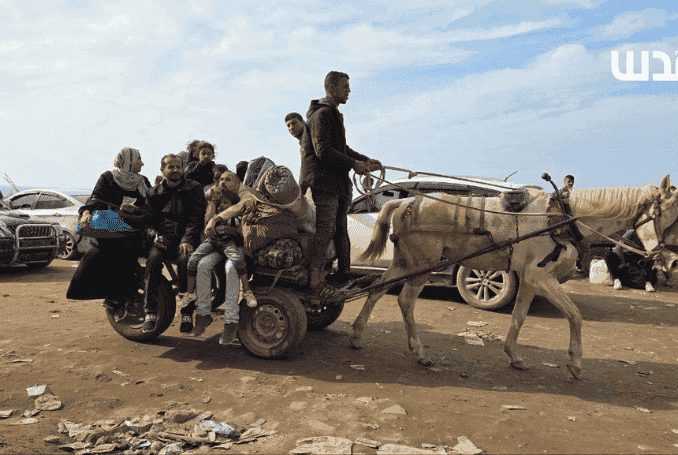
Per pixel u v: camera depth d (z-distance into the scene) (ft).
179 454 10.67
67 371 15.31
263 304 16.98
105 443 11.07
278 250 16.65
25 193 45.27
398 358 18.02
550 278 16.39
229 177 16.90
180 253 17.17
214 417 12.46
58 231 38.14
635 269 35.94
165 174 17.37
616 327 24.73
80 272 17.78
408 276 17.06
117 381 14.60
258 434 11.50
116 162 17.72
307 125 17.22
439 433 11.76
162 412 12.59
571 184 37.99
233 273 16.53
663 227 16.44
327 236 17.38
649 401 14.70
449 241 17.34
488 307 26.55
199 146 22.66
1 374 14.88
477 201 17.08
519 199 16.48
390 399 13.74
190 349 17.99
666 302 31.68
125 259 18.15
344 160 16.53
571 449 11.18
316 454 10.56
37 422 11.89
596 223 16.34
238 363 16.58
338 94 17.33
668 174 16.17
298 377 15.37
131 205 16.84
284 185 16.56
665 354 20.17
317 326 21.63
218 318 22.89
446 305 27.96
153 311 17.66
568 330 23.80
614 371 17.53
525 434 11.87
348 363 17.10
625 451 11.14
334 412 12.78
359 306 27.53
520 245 16.56
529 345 20.76
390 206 18.72
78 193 44.62
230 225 17.81
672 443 11.67
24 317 22.61
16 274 35.53
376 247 18.98
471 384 15.56
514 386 15.53
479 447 11.12
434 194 17.80
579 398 14.67
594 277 38.32
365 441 11.19
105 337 19.36
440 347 19.76
